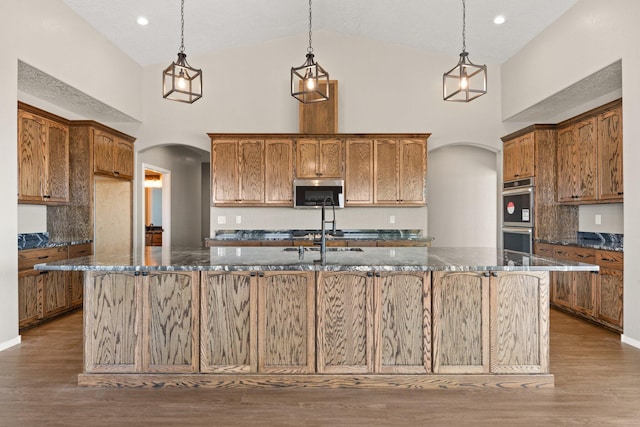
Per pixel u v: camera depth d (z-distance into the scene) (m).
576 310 4.05
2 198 3.12
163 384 2.46
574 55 4.00
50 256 3.88
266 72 5.62
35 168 3.96
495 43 5.00
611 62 3.48
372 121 5.61
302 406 2.22
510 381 2.45
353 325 2.46
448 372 2.45
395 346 2.46
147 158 6.05
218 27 4.94
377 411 2.17
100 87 4.57
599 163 3.88
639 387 2.46
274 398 2.32
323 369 2.45
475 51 5.32
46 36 3.66
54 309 3.96
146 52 5.21
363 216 5.61
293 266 2.27
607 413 2.14
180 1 4.21
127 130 5.61
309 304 2.45
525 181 4.77
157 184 8.89
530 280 2.46
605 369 2.74
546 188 4.63
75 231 4.52
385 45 5.63
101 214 4.74
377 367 2.45
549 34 4.44
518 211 4.95
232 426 2.01
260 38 5.50
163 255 2.82
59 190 4.32
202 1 4.30
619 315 3.42
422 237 5.23
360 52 5.62
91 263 2.42
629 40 3.26
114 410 2.17
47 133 4.12
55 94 4.31
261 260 2.53
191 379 2.46
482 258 2.62
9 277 3.18
